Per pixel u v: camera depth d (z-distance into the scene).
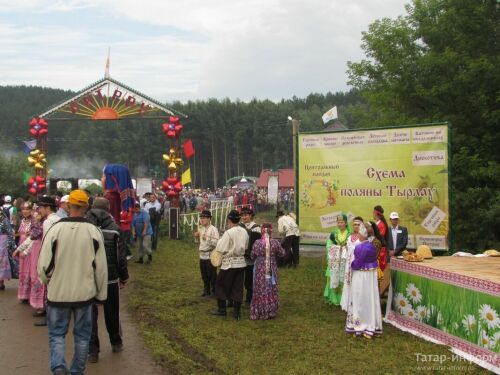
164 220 23.61
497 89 15.27
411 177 11.95
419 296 8.09
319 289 11.52
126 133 80.88
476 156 14.71
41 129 21.95
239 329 8.25
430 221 11.72
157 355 6.71
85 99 21.69
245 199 34.38
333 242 9.98
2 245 10.88
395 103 17.34
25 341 7.24
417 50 17.22
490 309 6.43
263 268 8.95
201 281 12.32
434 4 17.12
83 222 5.56
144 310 9.30
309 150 13.37
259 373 6.20
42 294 8.59
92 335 6.43
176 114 21.80
